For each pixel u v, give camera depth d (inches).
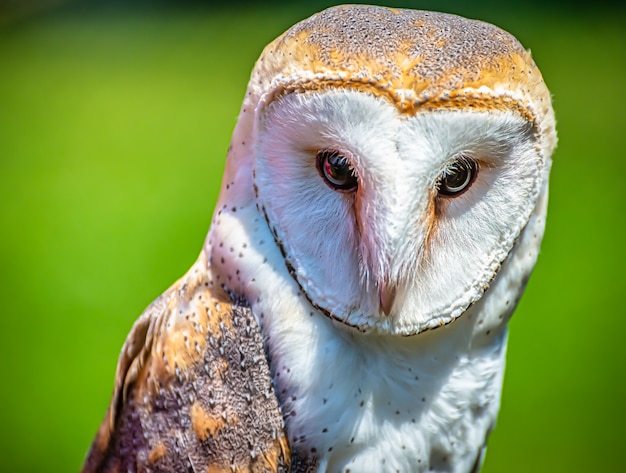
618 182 141.4
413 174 50.6
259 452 52.1
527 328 103.8
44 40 235.3
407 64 50.6
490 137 50.8
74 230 130.0
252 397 52.1
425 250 51.2
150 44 232.4
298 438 52.1
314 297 51.7
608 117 168.4
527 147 51.2
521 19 225.6
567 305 108.0
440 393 52.5
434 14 51.6
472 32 51.1
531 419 89.4
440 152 50.6
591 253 121.0
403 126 50.5
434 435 52.6
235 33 234.7
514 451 84.7
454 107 50.5
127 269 119.6
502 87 50.7
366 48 50.7
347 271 51.5
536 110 51.1
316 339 51.9
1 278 118.0
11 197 141.5
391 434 52.4
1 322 107.0
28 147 162.6
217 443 52.2
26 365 100.8
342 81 50.6
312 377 52.0
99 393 96.7
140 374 52.9
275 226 51.7
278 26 233.3
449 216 51.3
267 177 51.6
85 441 90.2
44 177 149.4
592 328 103.3
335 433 52.1
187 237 127.0
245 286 52.1
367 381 52.2
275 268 51.9
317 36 51.0
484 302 52.3
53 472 87.3
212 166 153.6
